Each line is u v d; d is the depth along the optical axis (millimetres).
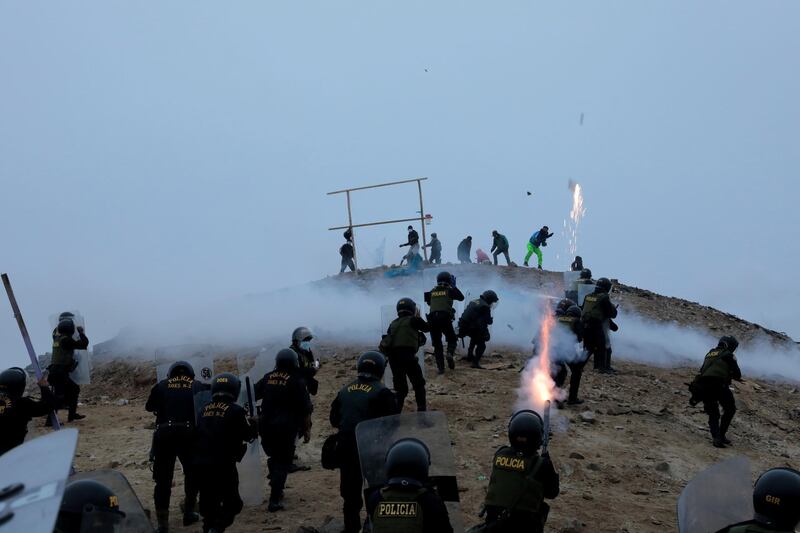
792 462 13609
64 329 14977
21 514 2975
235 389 8516
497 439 12562
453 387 15344
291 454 9633
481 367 16859
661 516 10125
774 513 4707
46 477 3189
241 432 8359
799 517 4695
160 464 8945
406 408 13992
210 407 8406
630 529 9586
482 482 10688
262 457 12172
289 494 10336
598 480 11438
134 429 14422
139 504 4980
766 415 16188
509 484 6480
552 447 12523
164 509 8898
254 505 9891
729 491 5152
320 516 9445
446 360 17609
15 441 8891
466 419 13492
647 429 13992
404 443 5629
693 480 5172
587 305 15922
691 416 15195
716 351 13906
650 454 12727
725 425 13828
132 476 11453
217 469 8180
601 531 9500
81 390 18594
